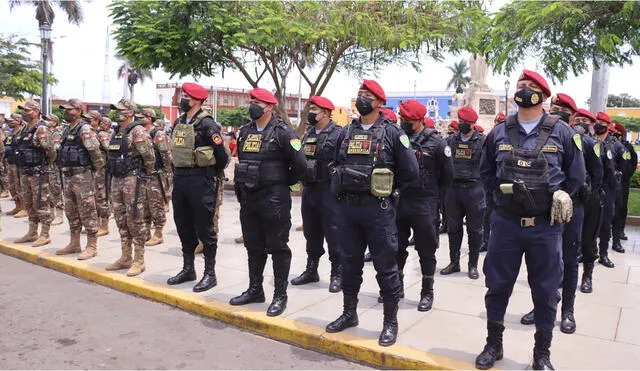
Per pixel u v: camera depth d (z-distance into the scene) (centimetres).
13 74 2814
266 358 409
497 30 991
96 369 378
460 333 436
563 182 357
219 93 6272
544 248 350
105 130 850
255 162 473
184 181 536
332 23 1279
